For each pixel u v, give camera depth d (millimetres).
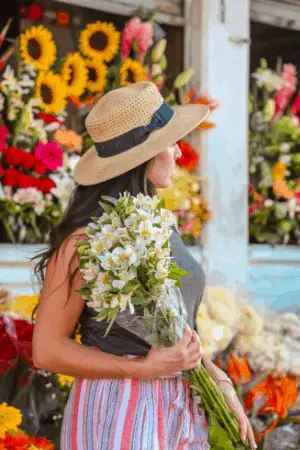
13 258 4305
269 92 5531
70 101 4766
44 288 2371
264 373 3727
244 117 5082
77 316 2363
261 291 4957
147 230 2289
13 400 3512
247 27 5109
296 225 5297
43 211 4328
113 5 4848
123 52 4840
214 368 2691
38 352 2314
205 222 4902
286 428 3910
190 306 2543
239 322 3848
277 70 5516
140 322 2352
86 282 2326
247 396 3670
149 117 2523
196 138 4926
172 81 5125
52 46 4586
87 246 2307
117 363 2312
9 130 4531
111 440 2316
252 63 5699
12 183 4211
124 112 2502
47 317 2330
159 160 2545
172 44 5125
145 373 2316
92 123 2545
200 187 4926
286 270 5168
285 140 5422
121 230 2301
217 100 4988
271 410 3729
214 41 4996
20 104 4453
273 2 5383
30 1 5117
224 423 2482
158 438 2352
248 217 5172
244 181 5059
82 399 2389
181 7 5023
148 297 2324
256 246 5172
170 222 2377
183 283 2512
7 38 5000
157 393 2383
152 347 2355
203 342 3742
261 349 3805
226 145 5004
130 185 2502
